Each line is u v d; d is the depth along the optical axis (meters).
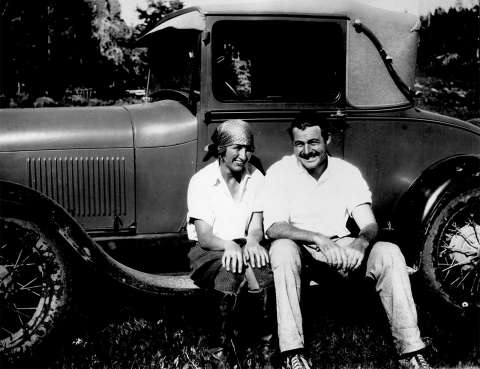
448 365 2.47
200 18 2.71
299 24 2.80
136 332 2.73
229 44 2.76
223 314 2.51
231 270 2.38
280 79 2.85
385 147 3.01
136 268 2.93
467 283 3.04
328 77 2.90
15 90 7.97
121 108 3.02
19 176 2.81
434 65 12.49
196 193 2.56
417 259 2.91
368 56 2.93
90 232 2.90
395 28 2.99
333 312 3.00
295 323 2.25
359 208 2.58
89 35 8.30
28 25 7.97
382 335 2.70
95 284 2.88
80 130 2.85
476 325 2.88
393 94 3.03
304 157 2.54
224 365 2.42
